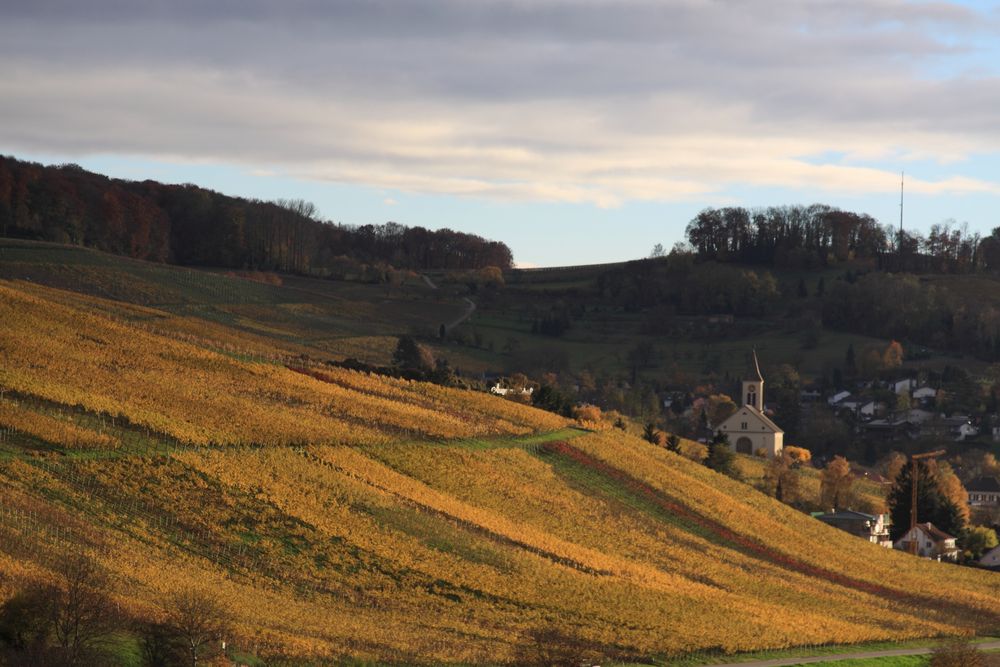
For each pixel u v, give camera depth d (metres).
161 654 55.56
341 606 76.69
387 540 89.75
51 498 78.62
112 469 86.38
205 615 57.31
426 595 82.44
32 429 88.12
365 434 115.69
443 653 69.44
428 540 92.38
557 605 85.69
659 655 78.19
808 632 89.81
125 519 79.38
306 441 107.06
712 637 83.88
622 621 84.69
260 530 85.00
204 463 92.31
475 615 80.62
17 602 53.59
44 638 52.75
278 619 69.88
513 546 97.38
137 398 105.00
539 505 112.81
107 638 56.53
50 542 70.56
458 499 106.56
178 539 79.44
